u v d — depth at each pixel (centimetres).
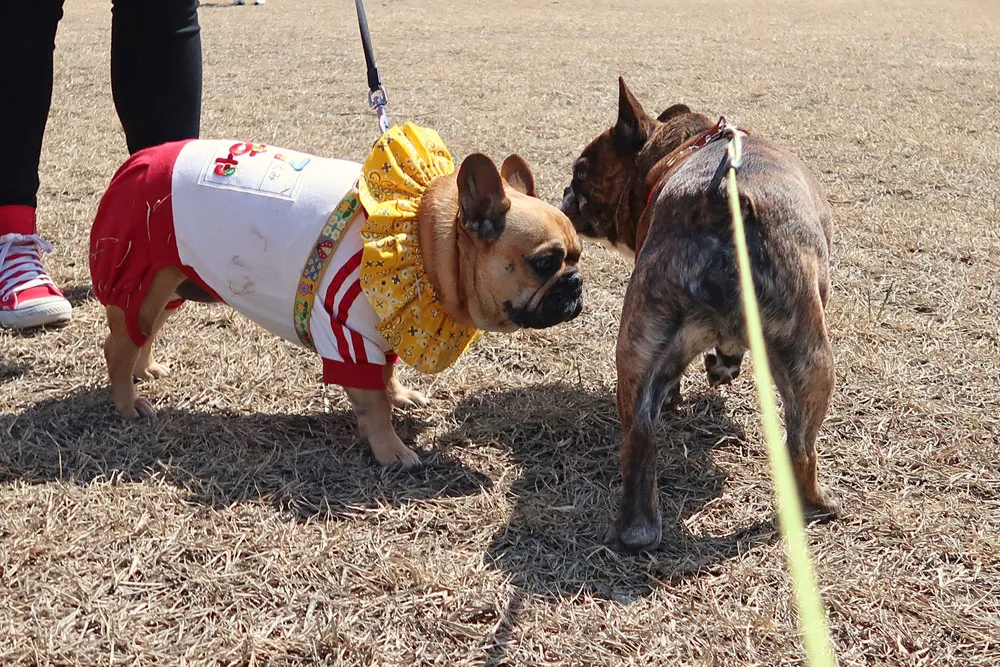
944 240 205
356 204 129
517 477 133
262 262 130
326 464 133
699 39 550
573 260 129
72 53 443
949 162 268
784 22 642
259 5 705
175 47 165
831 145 288
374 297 126
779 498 123
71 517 121
